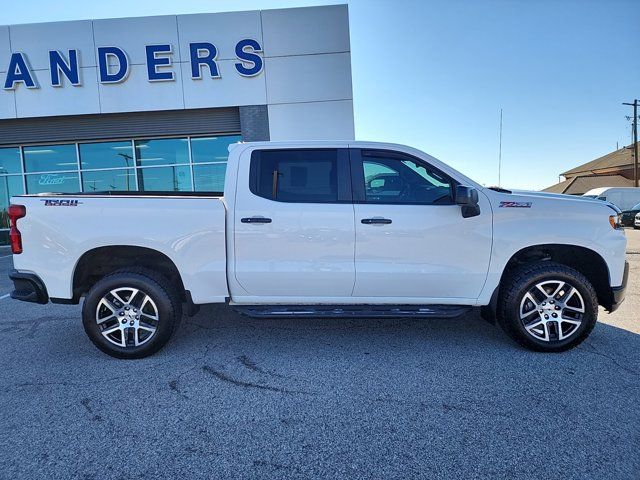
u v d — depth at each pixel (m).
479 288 4.04
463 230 3.96
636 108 34.47
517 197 4.04
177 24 12.92
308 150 4.11
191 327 4.90
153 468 2.46
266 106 13.16
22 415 3.05
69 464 2.50
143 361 3.97
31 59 13.02
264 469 2.45
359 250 3.97
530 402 3.13
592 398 3.18
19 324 5.23
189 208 3.97
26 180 14.73
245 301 4.12
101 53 12.96
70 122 13.83
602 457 2.50
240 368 3.79
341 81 13.04
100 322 4.00
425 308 4.09
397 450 2.60
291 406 3.13
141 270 4.05
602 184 49.62
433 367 3.75
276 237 3.96
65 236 3.93
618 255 4.00
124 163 14.51
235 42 12.98
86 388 3.45
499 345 4.25
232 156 4.10
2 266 10.59
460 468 2.43
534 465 2.44
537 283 3.95
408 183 4.10
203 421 2.95
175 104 13.18
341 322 5.06
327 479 2.36
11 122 13.77
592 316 3.94
